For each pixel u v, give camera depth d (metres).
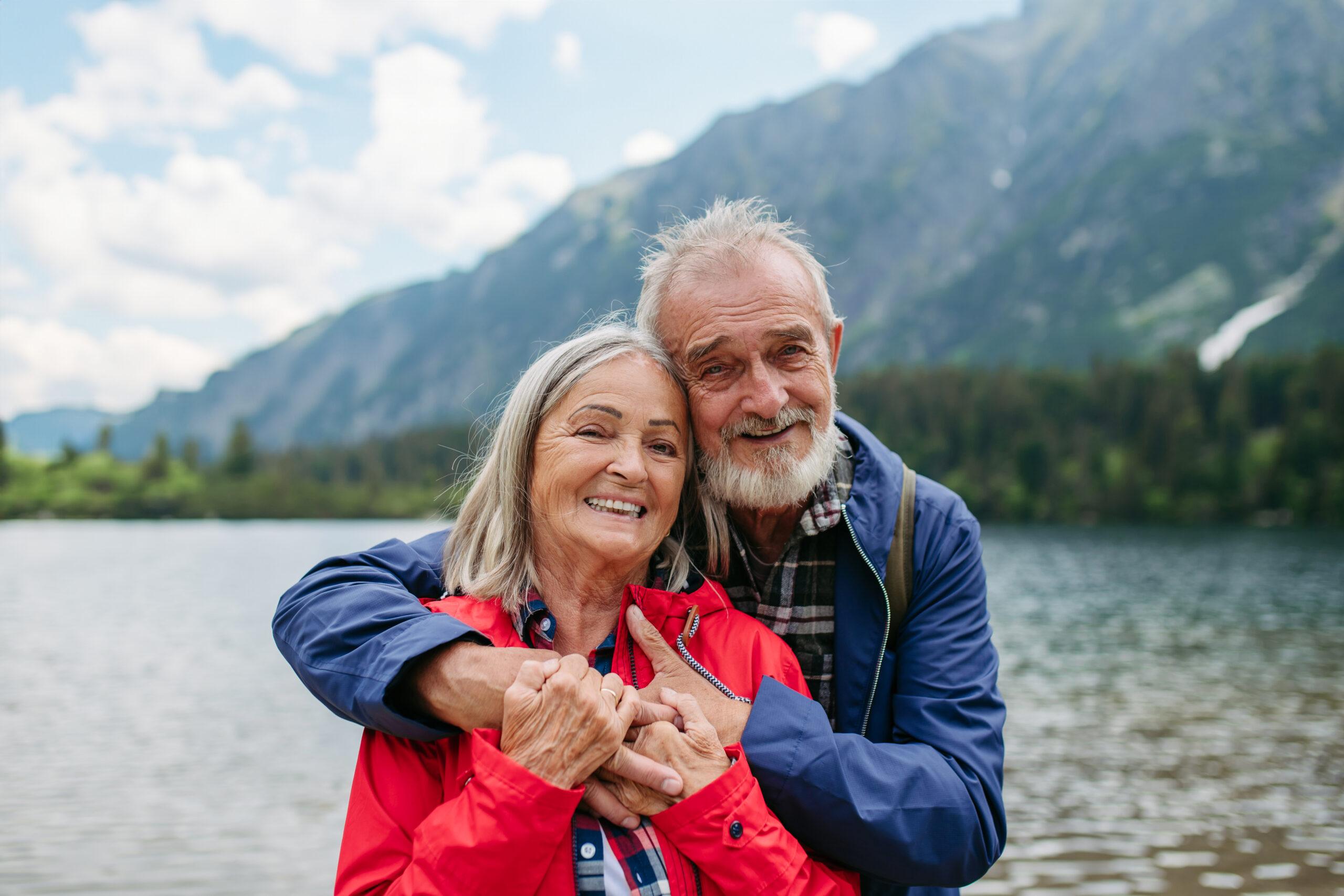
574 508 2.39
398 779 2.23
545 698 2.03
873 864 2.24
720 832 2.08
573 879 2.08
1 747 17.17
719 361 2.55
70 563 79.62
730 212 2.73
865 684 2.58
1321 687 22.80
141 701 22.41
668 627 2.49
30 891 9.74
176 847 11.19
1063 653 29.06
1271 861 10.37
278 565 78.94
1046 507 139.75
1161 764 15.03
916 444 156.12
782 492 2.53
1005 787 13.62
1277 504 133.88
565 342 2.59
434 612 2.39
